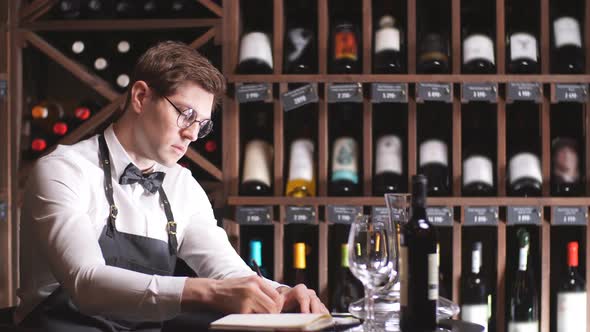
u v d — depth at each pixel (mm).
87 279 1607
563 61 3021
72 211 1733
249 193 3082
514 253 3246
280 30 3049
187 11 3229
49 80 3385
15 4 3152
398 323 1618
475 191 3027
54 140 3283
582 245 3113
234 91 3047
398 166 3025
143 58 1858
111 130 1939
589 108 3006
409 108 3025
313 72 3158
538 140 3229
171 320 1746
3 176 3146
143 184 1940
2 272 3141
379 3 3266
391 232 1575
